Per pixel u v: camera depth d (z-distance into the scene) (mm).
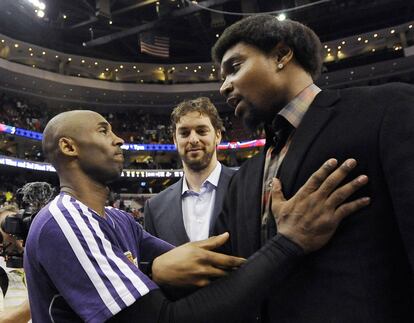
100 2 21422
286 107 1240
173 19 24250
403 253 980
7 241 2535
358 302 967
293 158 1144
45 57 24938
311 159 1104
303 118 1185
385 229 984
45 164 21766
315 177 1031
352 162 992
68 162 1499
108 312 1112
